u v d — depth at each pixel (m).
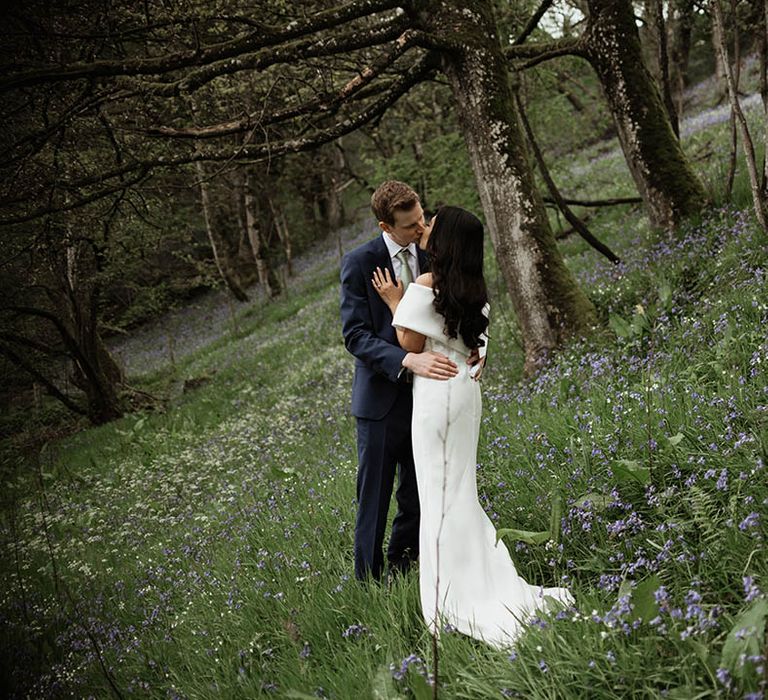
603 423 4.14
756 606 2.16
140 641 4.07
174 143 7.73
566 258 11.63
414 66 7.10
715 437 3.44
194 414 13.16
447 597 3.11
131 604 4.88
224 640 3.66
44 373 14.50
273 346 16.89
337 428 8.39
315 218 37.38
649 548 3.03
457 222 3.26
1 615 4.86
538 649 2.53
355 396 3.80
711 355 4.52
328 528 4.64
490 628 2.97
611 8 7.68
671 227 7.86
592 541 3.26
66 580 5.75
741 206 7.32
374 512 3.74
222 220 33.38
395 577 3.71
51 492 9.30
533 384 6.14
